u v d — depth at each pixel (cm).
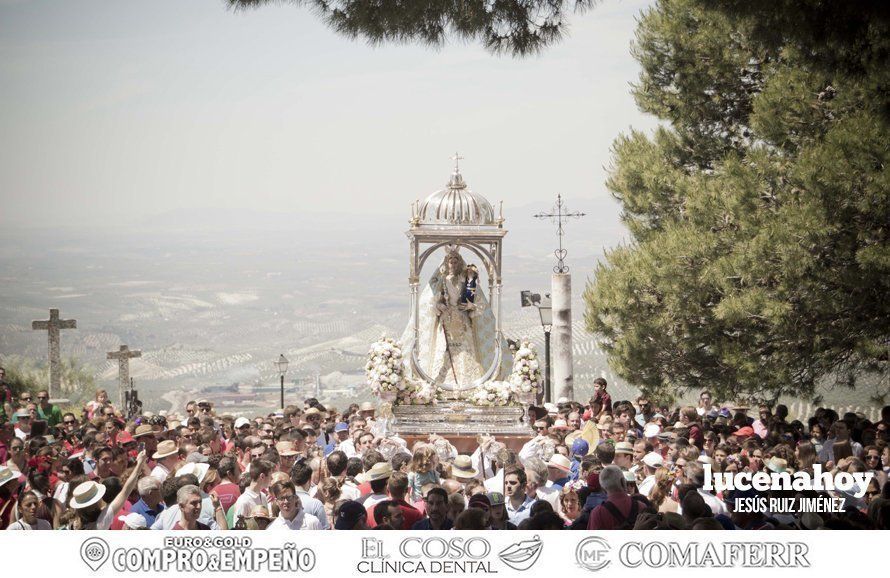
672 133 2822
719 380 2630
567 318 2836
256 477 1212
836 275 2273
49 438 1622
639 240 2831
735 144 2750
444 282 2067
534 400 2064
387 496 1199
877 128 2173
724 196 2478
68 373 4591
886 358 2367
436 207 2058
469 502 1080
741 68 2670
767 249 2314
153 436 1612
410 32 1528
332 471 1295
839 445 1482
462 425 2011
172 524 1110
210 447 1590
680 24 2712
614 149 2900
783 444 1342
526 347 2034
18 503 1146
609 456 1260
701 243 2483
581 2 1559
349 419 1927
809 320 2333
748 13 1479
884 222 2253
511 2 1538
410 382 2019
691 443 1509
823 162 2217
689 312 2536
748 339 2486
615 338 2758
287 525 1094
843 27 1438
